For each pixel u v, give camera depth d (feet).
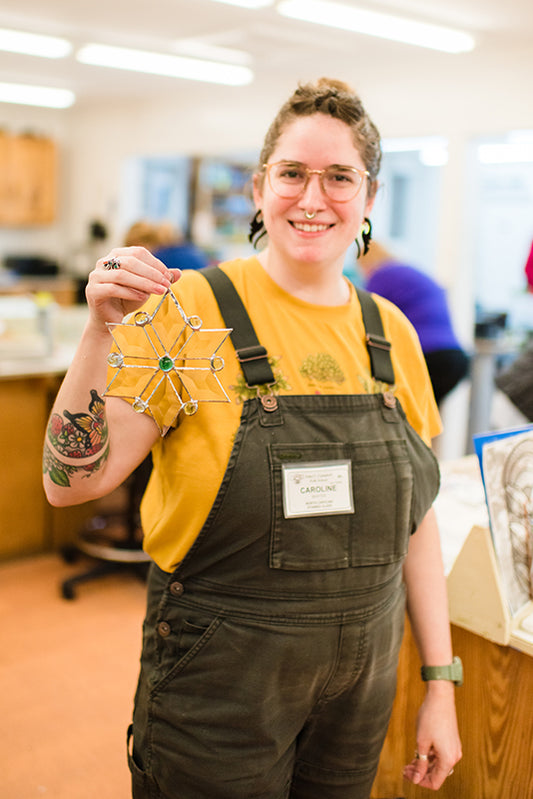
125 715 8.38
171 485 3.59
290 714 3.64
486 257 22.38
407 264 13.56
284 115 3.70
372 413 3.83
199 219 26.02
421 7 13.52
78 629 10.28
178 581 3.60
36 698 8.60
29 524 12.62
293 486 3.50
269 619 3.51
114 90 23.47
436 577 4.36
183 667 3.58
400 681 5.24
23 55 18.62
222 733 3.54
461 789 4.92
